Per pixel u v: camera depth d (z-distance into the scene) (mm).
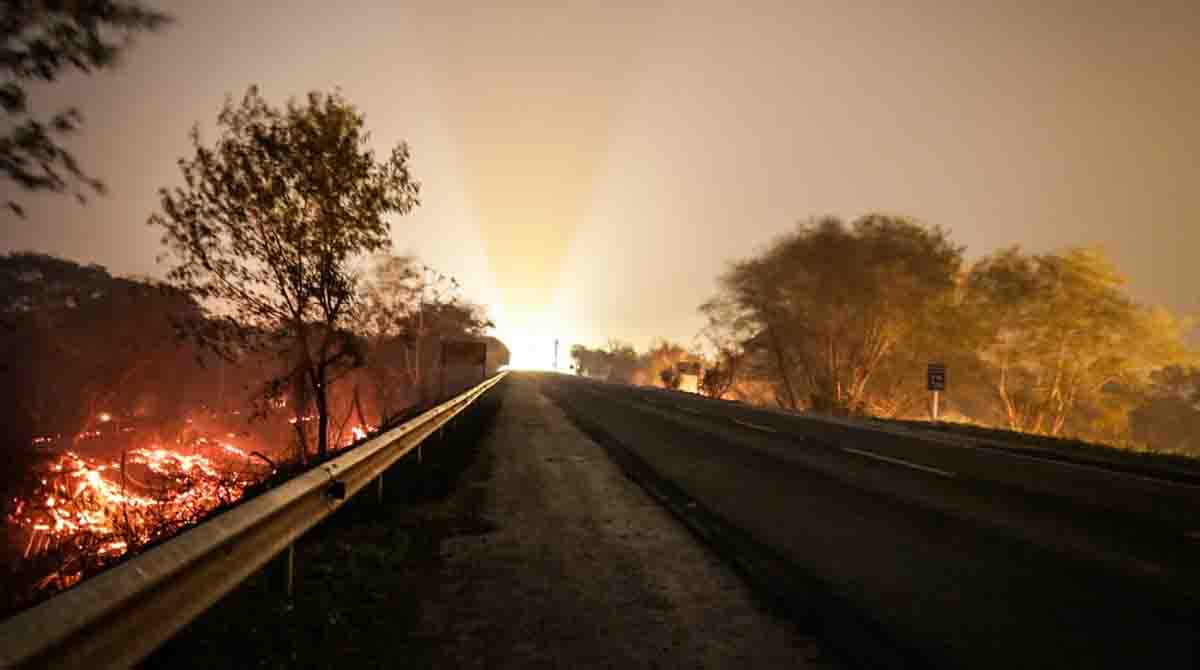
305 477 5289
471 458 13852
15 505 9914
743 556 6816
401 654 4402
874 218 43562
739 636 4797
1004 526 8320
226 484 9641
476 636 4746
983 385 47125
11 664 2025
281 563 5031
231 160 15172
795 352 49250
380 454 8523
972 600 5547
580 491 10430
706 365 56562
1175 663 4344
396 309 30078
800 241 44906
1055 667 4285
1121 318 40031
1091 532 8062
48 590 4867
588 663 4336
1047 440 20281
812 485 11219
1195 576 6273
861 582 6012
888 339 43562
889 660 4391
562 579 6074
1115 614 5234
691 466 13250
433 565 6449
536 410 27938
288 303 16078
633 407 31109
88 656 2566
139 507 8867
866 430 23078
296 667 4043
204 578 3611
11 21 6449
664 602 5492
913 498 10164
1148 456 16750
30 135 6723
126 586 2750
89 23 6668
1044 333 41531
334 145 15602
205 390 48219
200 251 15141
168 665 3814
